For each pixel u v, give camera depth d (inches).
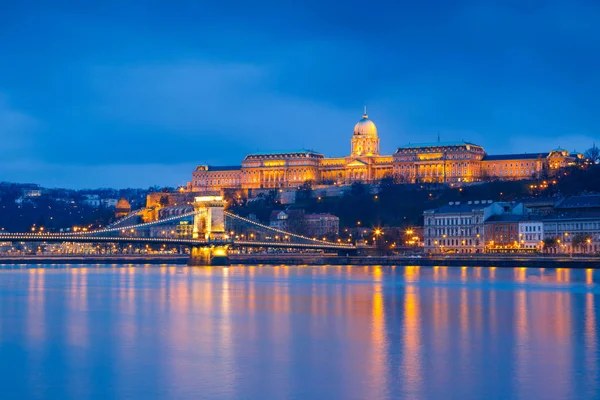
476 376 6131.9
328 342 7416.3
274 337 7691.9
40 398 5693.9
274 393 5738.2
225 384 5959.6
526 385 5890.8
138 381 6063.0
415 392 5738.2
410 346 7204.7
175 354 6934.1
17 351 7096.5
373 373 6235.2
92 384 5999.0
